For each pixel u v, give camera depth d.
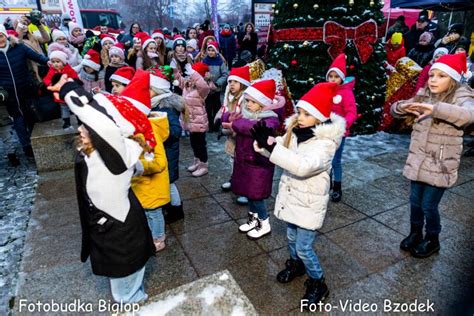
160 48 6.91
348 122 3.42
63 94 1.57
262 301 2.37
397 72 6.36
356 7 5.16
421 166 2.55
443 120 2.35
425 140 2.51
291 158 1.93
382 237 3.12
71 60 6.32
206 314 1.34
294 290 2.47
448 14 11.33
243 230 3.23
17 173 4.86
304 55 5.43
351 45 5.26
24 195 4.15
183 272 2.69
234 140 3.52
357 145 5.87
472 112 2.16
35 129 5.00
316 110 2.04
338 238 3.11
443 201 3.80
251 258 2.85
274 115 2.86
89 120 1.54
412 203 2.79
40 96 5.28
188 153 5.60
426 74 4.92
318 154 1.99
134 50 6.82
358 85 5.57
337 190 3.85
